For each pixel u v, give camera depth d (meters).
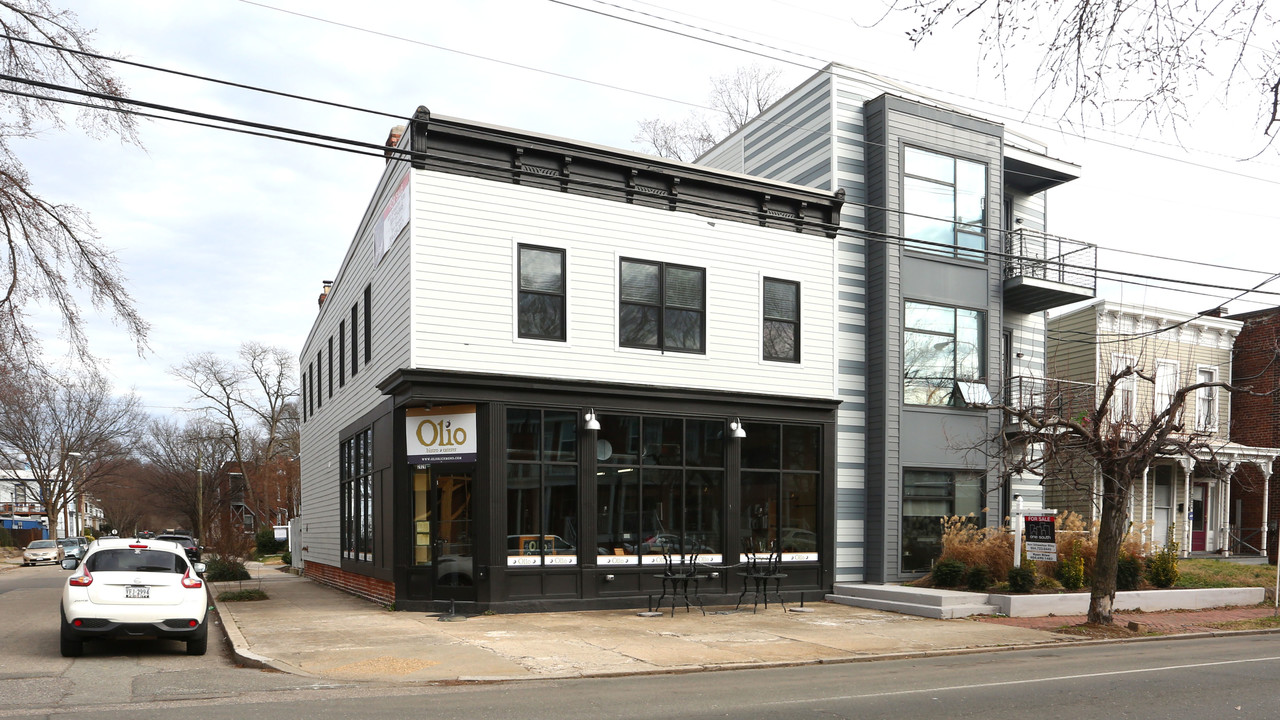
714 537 19.36
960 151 22.98
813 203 21.02
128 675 11.04
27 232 16.38
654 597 18.38
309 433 32.81
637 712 8.83
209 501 70.31
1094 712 9.16
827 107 22.19
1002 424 23.02
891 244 21.83
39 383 20.78
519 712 8.78
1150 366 29.47
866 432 21.86
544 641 13.73
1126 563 20.33
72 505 102.75
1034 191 26.34
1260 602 21.34
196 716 8.41
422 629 14.91
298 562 35.47
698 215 19.69
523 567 17.17
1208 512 31.70
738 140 25.98
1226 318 31.20
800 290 20.88
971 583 19.19
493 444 17.05
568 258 18.09
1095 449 17.11
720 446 19.67
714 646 13.68
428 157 13.22
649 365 18.77
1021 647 14.62
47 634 15.29
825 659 12.77
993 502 22.70
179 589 12.65
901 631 15.88
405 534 17.61
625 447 18.56
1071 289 23.45
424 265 16.72
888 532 21.22
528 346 17.52
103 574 12.44
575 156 18.17
